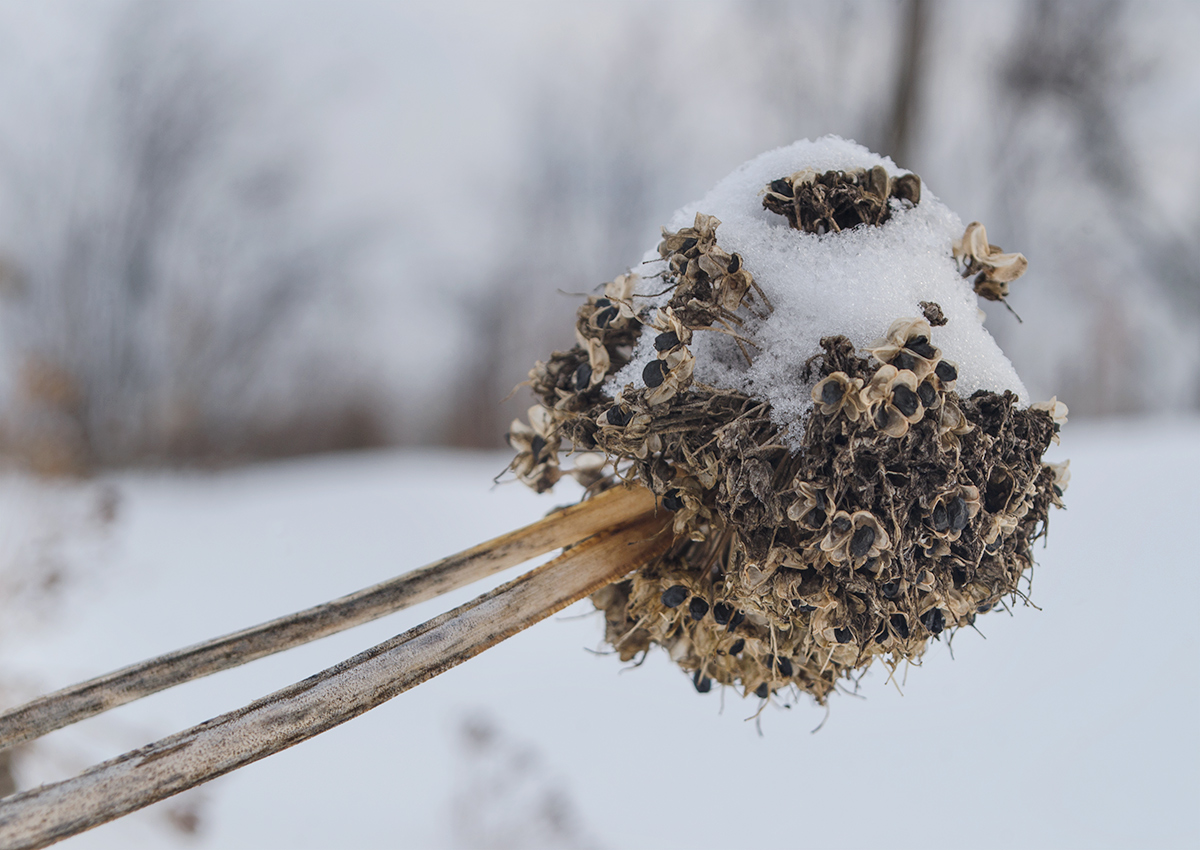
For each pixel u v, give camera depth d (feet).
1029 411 0.62
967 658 1.80
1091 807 1.34
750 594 0.61
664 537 0.65
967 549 0.60
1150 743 1.39
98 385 5.64
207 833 1.64
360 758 1.90
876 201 0.64
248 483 5.19
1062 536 1.87
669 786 1.69
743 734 1.85
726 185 0.67
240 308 6.88
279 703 0.56
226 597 2.81
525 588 0.62
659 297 0.64
